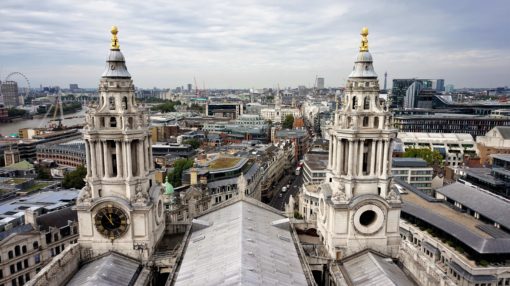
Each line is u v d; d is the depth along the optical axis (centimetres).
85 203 6981
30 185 16875
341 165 7294
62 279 6391
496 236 10831
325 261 7231
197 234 7662
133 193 7062
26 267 10175
